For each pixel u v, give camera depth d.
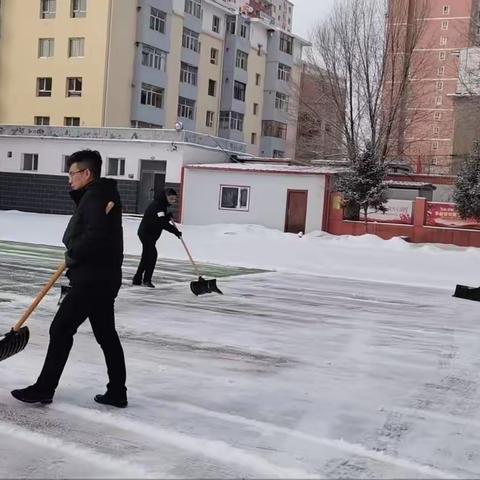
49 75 41.91
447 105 41.69
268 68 59.97
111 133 31.31
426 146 42.78
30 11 42.34
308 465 3.56
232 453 3.68
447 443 4.07
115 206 4.27
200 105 52.72
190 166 29.39
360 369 5.93
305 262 17.50
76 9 41.34
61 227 23.23
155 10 44.16
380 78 34.88
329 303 10.37
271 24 62.91
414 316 9.48
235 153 33.72
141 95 43.62
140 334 6.92
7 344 4.29
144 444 3.77
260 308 9.30
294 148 58.12
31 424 4.01
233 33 55.28
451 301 11.59
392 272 16.36
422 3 35.16
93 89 40.69
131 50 42.81
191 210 29.38
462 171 24.66
